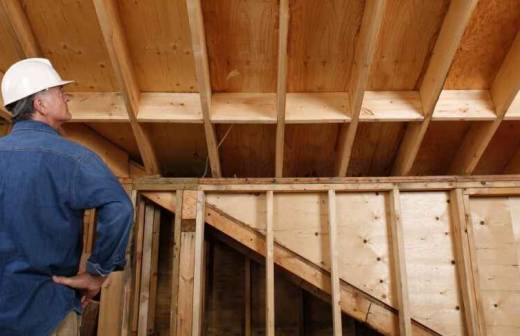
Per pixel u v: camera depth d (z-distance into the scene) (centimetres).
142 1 204
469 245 249
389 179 260
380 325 247
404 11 208
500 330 243
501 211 260
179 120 238
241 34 219
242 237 262
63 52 224
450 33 202
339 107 239
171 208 265
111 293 248
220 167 284
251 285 324
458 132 267
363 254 257
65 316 120
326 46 224
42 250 116
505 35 217
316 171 299
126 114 238
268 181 263
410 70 233
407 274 253
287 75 237
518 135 268
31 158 118
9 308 110
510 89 222
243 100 243
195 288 247
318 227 262
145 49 224
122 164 274
